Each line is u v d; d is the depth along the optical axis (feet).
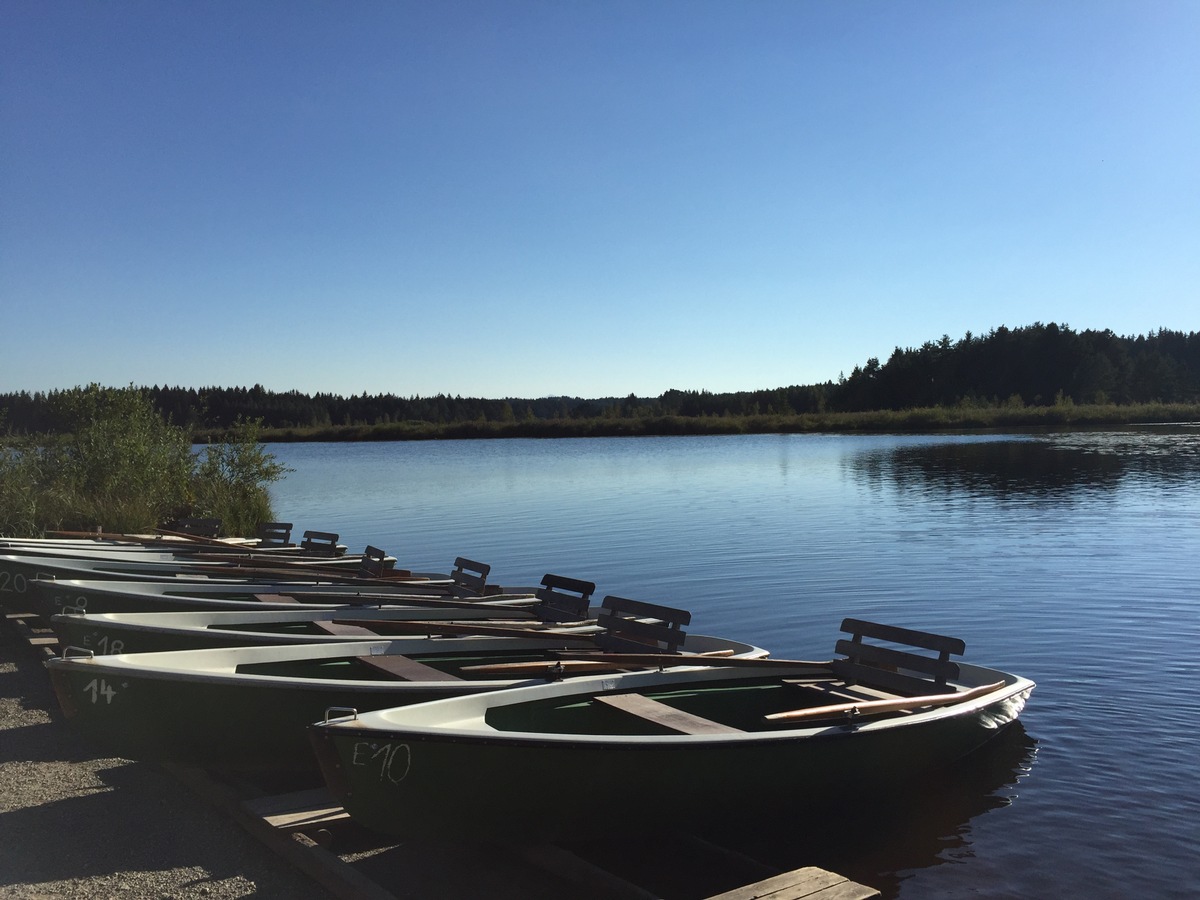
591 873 15.02
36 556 34.83
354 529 68.90
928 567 48.29
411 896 15.08
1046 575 45.19
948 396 288.30
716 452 164.76
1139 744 23.12
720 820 17.60
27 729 22.89
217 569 34.32
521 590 33.76
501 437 264.31
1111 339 309.22
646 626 24.02
